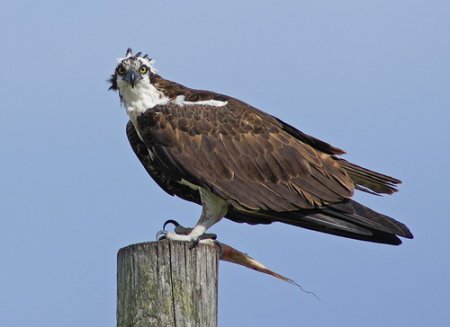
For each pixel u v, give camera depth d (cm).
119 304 885
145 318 864
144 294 870
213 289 891
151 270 877
